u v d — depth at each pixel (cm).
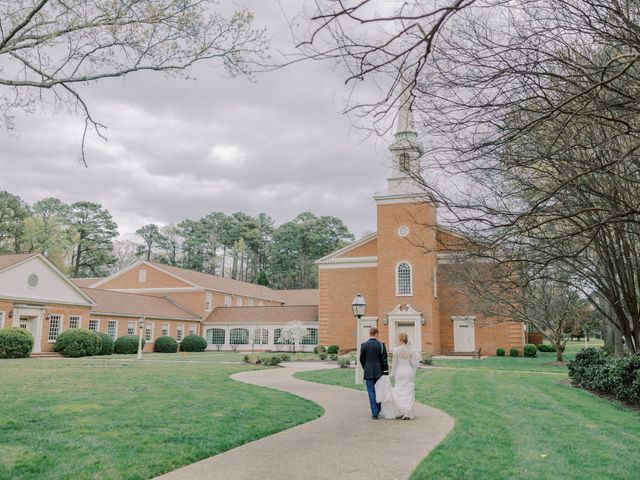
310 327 4928
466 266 1900
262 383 1719
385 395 1034
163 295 5441
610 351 2831
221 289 5672
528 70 563
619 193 819
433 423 988
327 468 659
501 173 725
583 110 589
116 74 1002
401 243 3941
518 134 573
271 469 653
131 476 600
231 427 890
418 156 715
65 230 7656
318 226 9800
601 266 1443
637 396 1213
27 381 1551
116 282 5638
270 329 5091
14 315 3284
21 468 614
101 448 716
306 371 2303
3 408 1030
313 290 7319
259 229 10700
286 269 9769
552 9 573
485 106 569
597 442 810
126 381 1606
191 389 1427
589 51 661
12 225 6956
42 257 3491
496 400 1327
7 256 3462
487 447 771
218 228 10506
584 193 815
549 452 741
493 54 554
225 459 701
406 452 747
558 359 3136
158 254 9700
